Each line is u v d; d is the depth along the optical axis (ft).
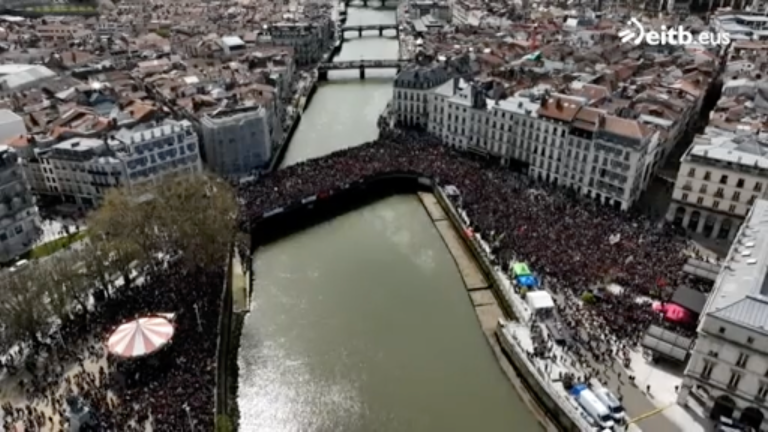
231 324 465.06
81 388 367.04
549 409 385.70
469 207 598.34
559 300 459.32
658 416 361.51
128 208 478.59
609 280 475.72
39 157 620.90
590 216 577.02
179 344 405.18
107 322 433.89
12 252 537.65
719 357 343.67
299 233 599.57
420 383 413.80
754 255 385.29
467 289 513.04
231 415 381.19
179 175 580.71
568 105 637.30
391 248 577.84
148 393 360.48
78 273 447.83
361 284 523.29
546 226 556.10
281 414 387.75
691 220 579.07
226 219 506.89
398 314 485.15
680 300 433.48
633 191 604.90
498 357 437.17
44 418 346.74
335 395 402.72
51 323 431.02
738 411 349.82
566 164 639.35
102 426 334.03
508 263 509.35
